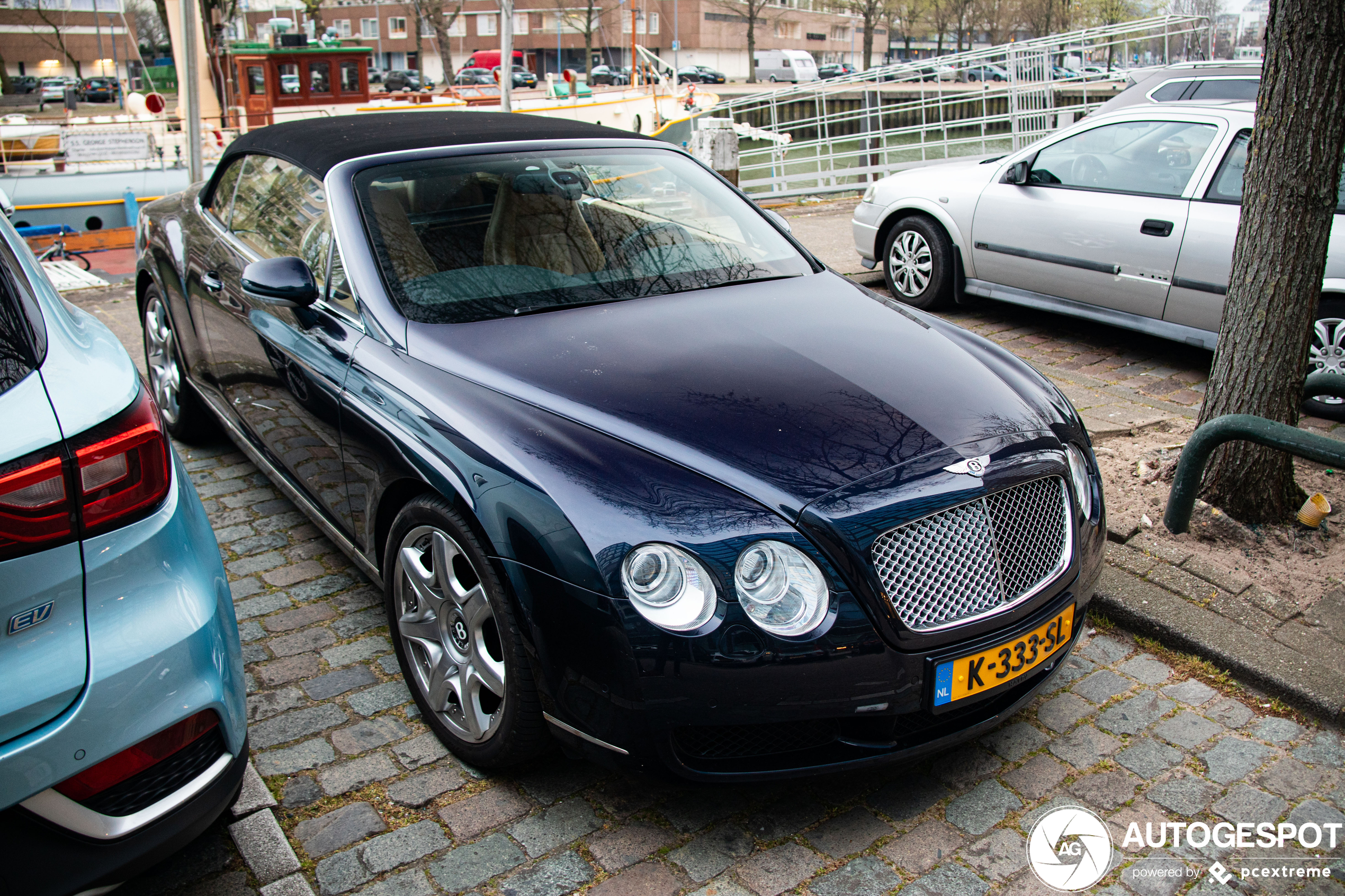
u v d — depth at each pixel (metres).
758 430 2.37
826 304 3.18
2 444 1.63
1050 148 6.24
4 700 1.62
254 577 3.55
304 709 2.84
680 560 2.11
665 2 69.38
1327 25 3.24
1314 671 2.95
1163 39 13.68
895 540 2.22
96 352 1.93
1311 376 3.67
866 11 59.56
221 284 3.69
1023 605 2.37
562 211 3.32
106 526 1.74
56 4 66.25
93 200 17.50
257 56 17.61
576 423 2.39
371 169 3.26
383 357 2.77
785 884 2.26
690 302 3.08
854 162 19.44
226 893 2.18
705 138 11.45
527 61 71.12
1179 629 3.16
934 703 2.26
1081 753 2.71
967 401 2.60
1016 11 53.88
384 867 2.28
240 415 3.78
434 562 2.54
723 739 2.25
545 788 2.54
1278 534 3.67
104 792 1.72
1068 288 6.08
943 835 2.41
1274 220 3.46
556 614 2.17
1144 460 4.13
